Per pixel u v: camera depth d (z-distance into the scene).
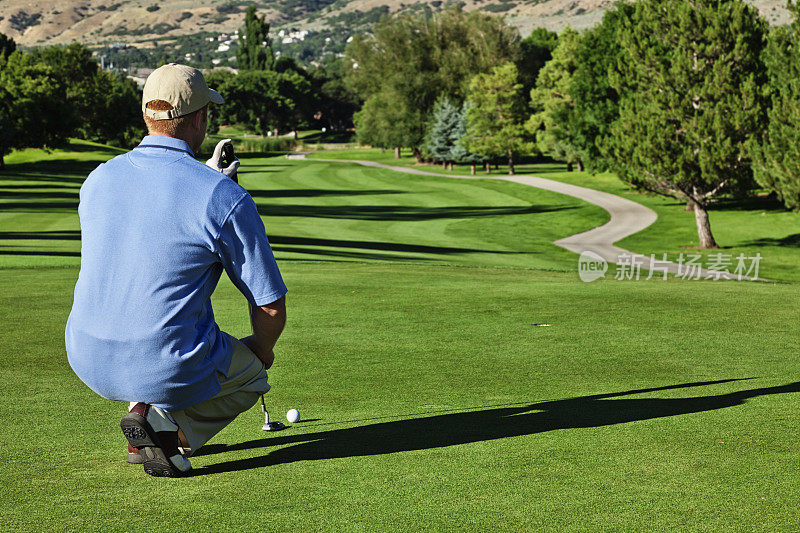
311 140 164.50
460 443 4.06
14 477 3.51
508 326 8.69
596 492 3.26
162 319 3.06
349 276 15.05
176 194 3.05
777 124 29.22
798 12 30.14
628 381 5.86
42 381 5.75
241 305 10.37
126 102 103.44
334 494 3.26
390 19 95.12
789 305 10.50
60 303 10.27
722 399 5.13
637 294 11.88
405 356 6.93
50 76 80.00
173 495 3.26
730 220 42.66
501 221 44.50
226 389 3.42
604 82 49.94
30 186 57.91
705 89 31.53
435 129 81.25
